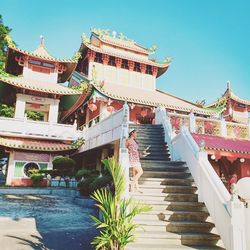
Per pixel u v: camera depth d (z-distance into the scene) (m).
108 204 6.09
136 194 8.27
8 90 25.84
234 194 6.60
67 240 7.31
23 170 20.52
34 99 24.58
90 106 22.94
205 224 7.27
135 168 8.45
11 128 21.83
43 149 20.53
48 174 19.59
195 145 9.77
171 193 8.62
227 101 37.06
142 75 33.16
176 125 15.52
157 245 6.49
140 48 34.72
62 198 14.69
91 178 14.38
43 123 22.80
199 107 30.11
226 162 15.77
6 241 6.89
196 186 8.89
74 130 23.69
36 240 7.17
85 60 32.62
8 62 27.05
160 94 32.19
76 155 25.14
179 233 7.02
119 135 15.20
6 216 9.45
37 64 26.12
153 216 7.60
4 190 15.77
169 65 33.72
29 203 12.38
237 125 16.84
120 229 5.80
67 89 24.83
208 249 6.39
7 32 33.50
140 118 27.16
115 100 24.42
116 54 31.58
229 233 6.50
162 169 10.05
